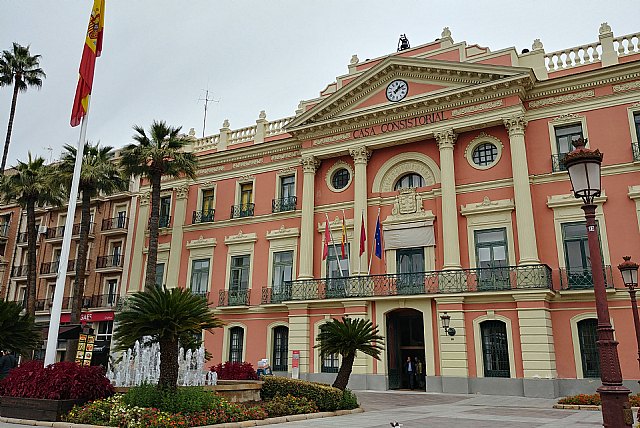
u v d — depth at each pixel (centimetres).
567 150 2155
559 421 1182
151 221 2503
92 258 3419
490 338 2045
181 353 1778
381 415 1313
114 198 3447
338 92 2584
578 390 1888
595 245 694
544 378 1872
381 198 2488
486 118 2245
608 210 2017
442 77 2384
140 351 1697
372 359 2225
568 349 1941
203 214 3019
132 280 3088
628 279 1423
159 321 1092
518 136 2169
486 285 2080
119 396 1123
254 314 2667
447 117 2339
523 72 2153
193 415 1034
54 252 3744
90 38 1673
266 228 2786
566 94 2189
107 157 2797
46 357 1359
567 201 2069
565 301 1988
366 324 1539
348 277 2331
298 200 2733
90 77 1642
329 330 1519
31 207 2806
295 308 2453
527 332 1939
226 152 3006
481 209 2216
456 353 2047
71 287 3509
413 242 2347
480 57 2342
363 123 2541
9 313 1444
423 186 2436
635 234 1947
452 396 1914
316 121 2653
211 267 2888
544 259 2077
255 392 1380
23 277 3788
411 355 2344
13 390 1163
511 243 2138
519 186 2117
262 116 3016
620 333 1881
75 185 1534
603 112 2106
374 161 2570
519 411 1436
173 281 2942
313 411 1309
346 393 1426
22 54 3506
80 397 1132
